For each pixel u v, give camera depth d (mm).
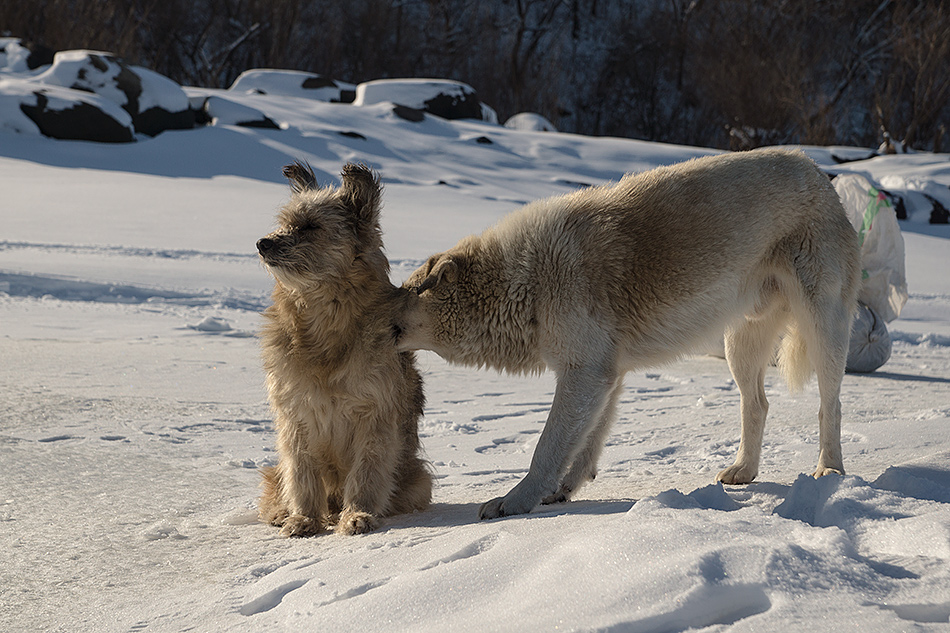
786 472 5258
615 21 77562
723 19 58500
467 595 2691
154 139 36438
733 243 4738
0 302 12391
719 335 4926
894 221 11375
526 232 4754
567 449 4535
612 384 4637
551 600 2512
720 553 2562
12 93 33844
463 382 9586
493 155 41219
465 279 4793
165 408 7324
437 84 49000
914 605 2279
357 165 4633
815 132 53875
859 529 3070
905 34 53281
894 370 11234
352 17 68125
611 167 41969
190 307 13219
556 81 70750
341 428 4637
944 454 4473
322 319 4500
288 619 2770
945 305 17484
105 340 10445
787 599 2309
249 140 37375
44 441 6035
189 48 65250
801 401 8203
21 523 4293
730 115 54875
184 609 3031
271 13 60875
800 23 59312
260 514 4742
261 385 8516
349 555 3428
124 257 17125
